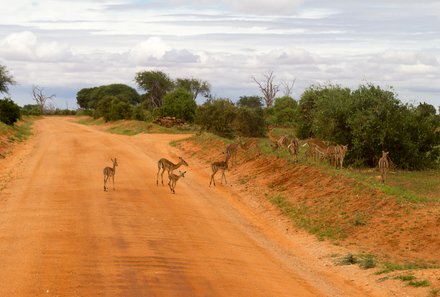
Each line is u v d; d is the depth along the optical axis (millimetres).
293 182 32594
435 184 31016
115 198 30484
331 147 34969
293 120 87625
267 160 38469
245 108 70938
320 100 42906
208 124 69938
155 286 16141
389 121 38406
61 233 22688
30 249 20234
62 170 40750
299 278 18578
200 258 19734
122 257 19250
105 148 56719
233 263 19500
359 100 39688
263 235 25109
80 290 15688
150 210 27812
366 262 19859
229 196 33594
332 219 25734
